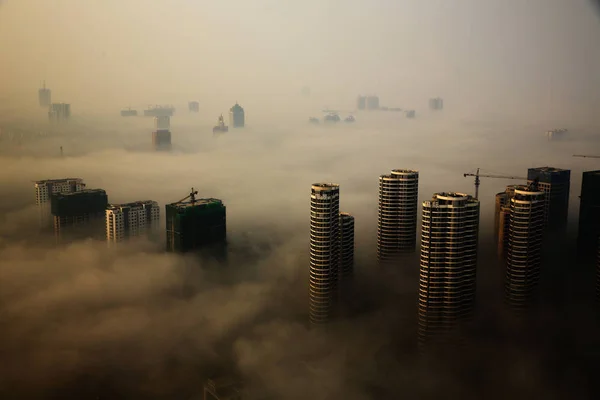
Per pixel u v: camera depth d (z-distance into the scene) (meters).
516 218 120.25
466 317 117.31
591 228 137.50
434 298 117.81
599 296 120.88
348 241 133.62
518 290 120.44
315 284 132.25
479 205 115.94
